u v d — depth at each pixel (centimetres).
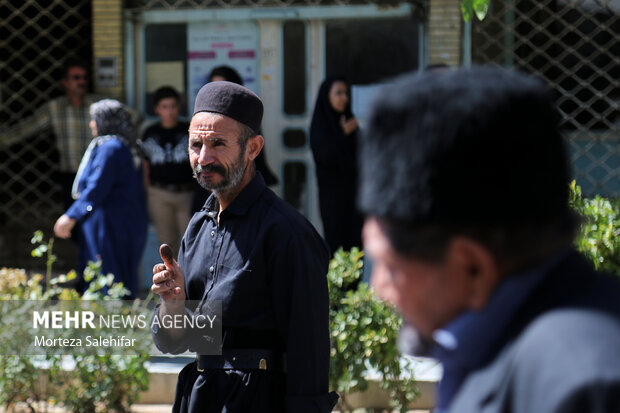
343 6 779
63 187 785
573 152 792
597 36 784
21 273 523
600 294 103
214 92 295
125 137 628
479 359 106
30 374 489
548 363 94
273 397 289
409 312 111
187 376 305
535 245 104
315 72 794
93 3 796
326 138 699
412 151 103
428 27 764
